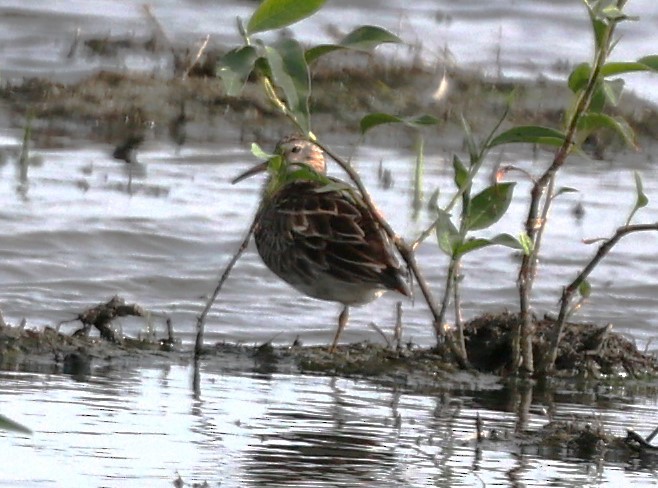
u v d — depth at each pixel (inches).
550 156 803.4
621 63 424.2
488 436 389.7
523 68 968.9
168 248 605.0
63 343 460.4
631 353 482.3
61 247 593.0
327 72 887.7
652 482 355.3
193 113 817.5
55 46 943.7
